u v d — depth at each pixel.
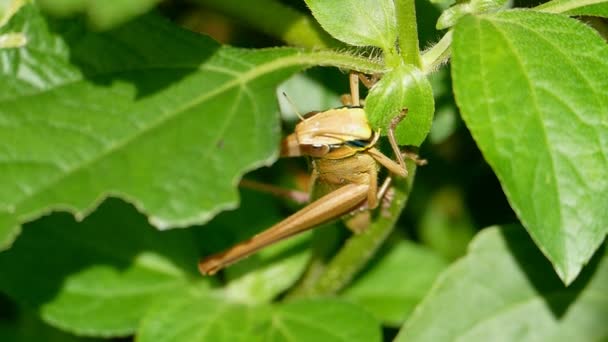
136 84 0.20
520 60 0.20
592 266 0.24
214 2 0.23
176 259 0.25
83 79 0.20
